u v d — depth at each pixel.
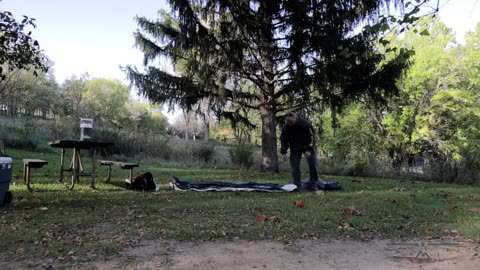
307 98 12.39
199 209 5.49
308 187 8.20
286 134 8.34
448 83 20.27
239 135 16.91
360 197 6.93
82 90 42.09
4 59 6.29
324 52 10.75
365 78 11.57
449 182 12.84
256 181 9.83
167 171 11.88
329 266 3.36
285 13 11.24
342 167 14.55
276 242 4.01
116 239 3.92
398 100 20.31
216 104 12.91
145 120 45.16
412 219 5.22
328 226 4.66
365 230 4.58
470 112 19.98
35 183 7.66
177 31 12.80
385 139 20.55
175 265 3.29
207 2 11.08
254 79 12.92
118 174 10.26
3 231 4.08
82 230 4.21
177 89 13.05
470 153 16.03
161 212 5.24
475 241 4.21
